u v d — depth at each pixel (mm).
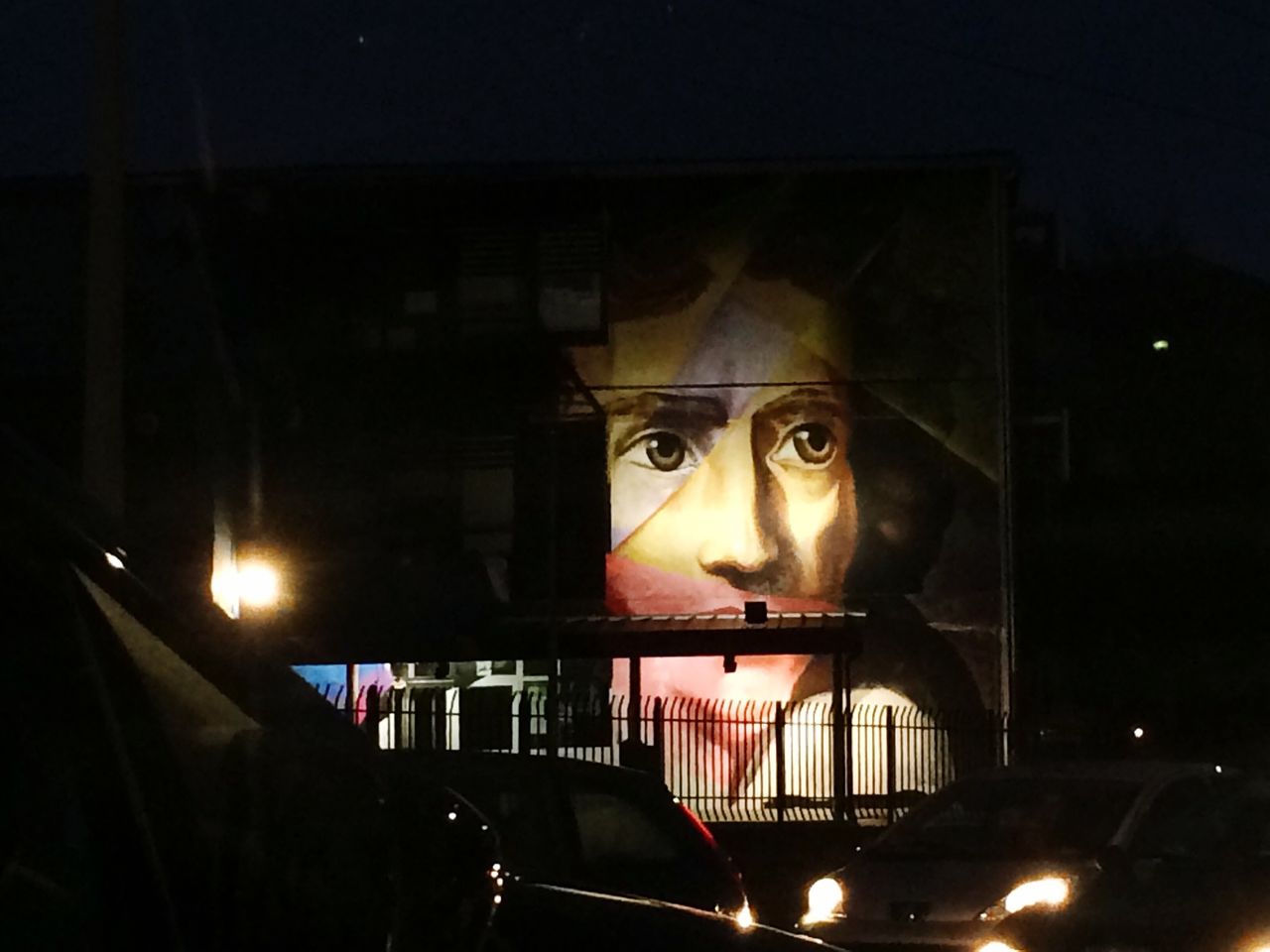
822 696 27281
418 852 2934
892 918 11414
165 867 2459
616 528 27734
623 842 8953
